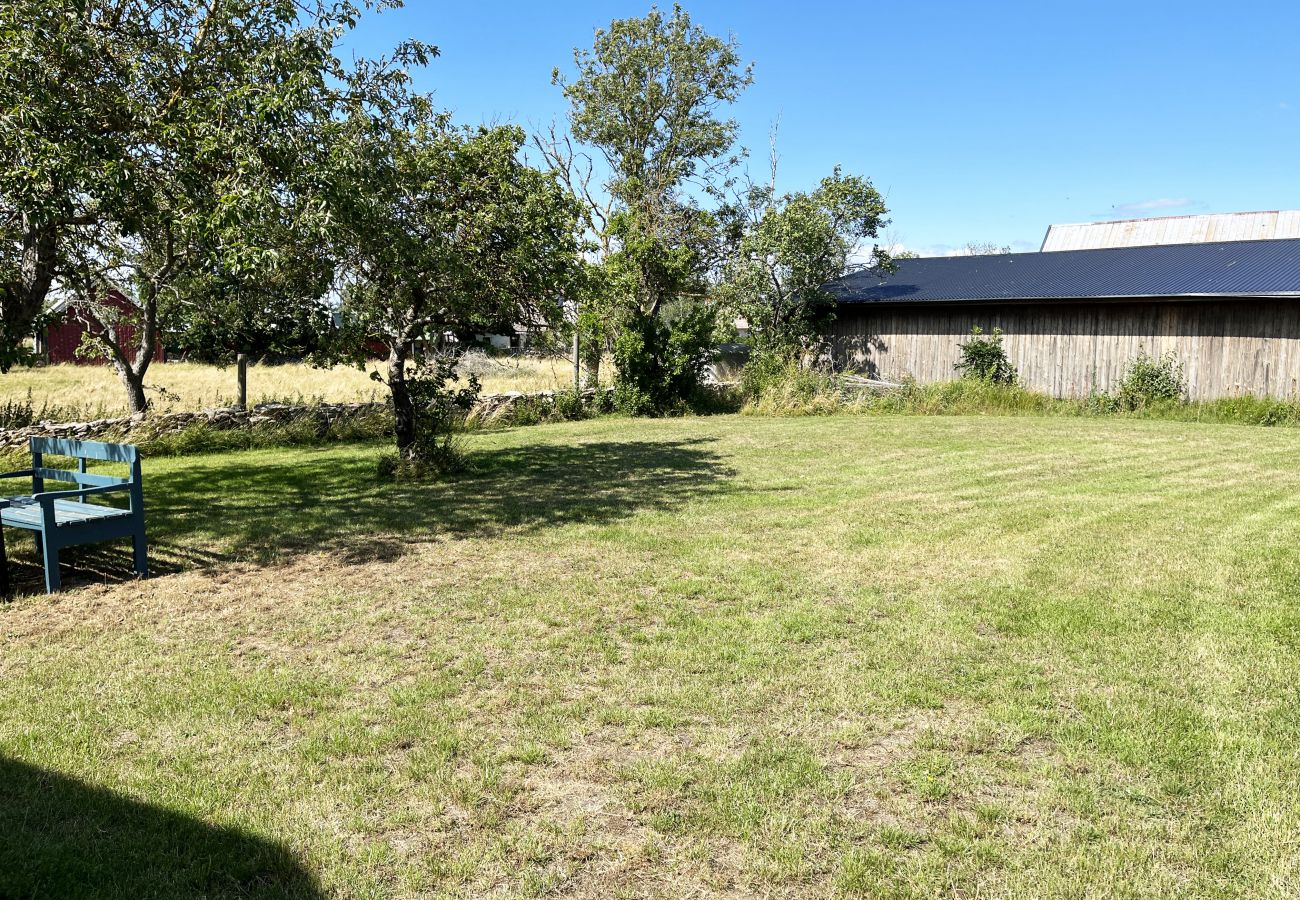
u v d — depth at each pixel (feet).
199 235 22.08
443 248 30.19
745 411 61.77
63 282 27.12
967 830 9.38
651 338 63.05
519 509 26.84
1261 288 56.49
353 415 49.60
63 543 18.35
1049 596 17.19
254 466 37.35
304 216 22.56
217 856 8.95
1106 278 65.67
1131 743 11.13
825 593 17.78
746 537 22.75
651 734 11.73
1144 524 23.29
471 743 11.46
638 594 17.89
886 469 33.91
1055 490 28.81
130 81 22.17
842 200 70.64
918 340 72.08
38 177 18.49
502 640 15.28
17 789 10.21
